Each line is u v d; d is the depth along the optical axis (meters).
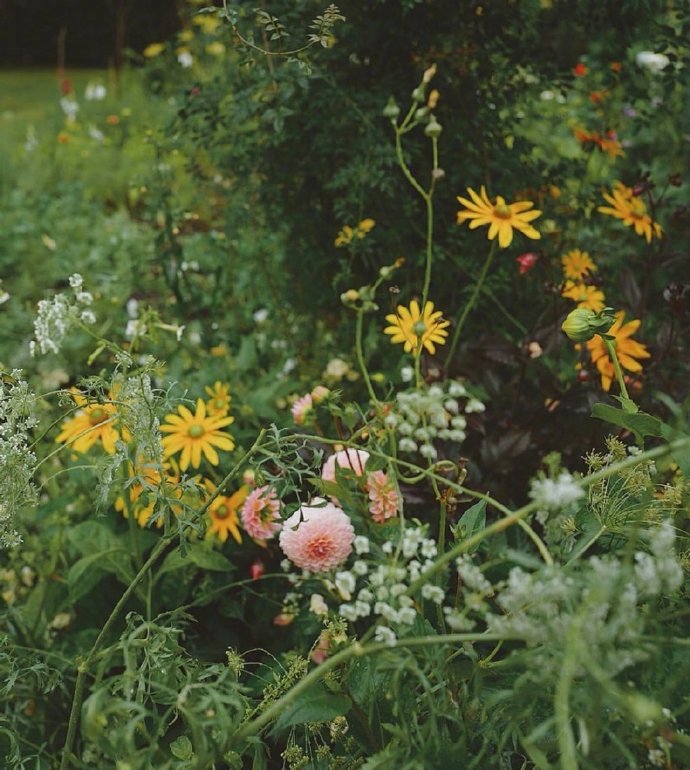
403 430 1.26
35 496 1.49
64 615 2.13
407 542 1.16
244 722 1.34
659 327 2.43
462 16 2.55
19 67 12.83
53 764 1.79
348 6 2.53
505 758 1.25
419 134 2.59
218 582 1.97
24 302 4.16
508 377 2.25
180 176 5.15
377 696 1.31
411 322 1.71
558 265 2.71
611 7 2.57
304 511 1.49
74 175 6.13
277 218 2.90
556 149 3.74
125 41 11.06
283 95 2.37
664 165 3.59
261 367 2.88
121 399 1.47
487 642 1.56
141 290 3.38
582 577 1.02
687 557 1.27
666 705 1.17
